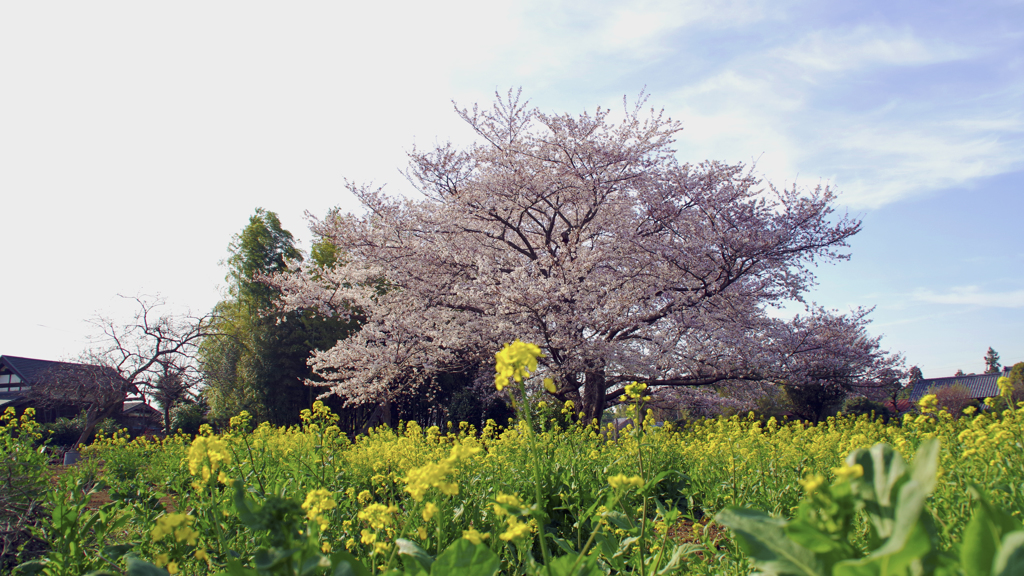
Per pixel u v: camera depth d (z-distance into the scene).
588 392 13.18
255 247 26.73
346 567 1.32
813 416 20.05
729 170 12.88
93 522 2.83
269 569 1.20
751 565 2.37
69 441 23.95
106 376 23.61
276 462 5.21
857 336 13.77
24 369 32.25
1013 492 2.85
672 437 7.21
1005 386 4.81
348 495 3.71
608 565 2.86
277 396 23.02
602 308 12.70
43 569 2.71
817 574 1.09
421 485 1.98
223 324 26.53
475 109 14.20
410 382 14.88
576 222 14.31
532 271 12.43
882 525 1.04
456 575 1.62
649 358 13.15
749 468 4.68
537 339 11.91
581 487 4.16
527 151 13.05
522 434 5.86
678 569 2.63
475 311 14.05
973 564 1.01
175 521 1.62
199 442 2.33
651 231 13.50
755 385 14.33
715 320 12.73
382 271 14.24
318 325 23.50
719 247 12.38
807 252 13.03
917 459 1.05
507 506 1.92
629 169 13.30
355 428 22.25
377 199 13.52
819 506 1.13
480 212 13.19
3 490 3.49
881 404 22.44
